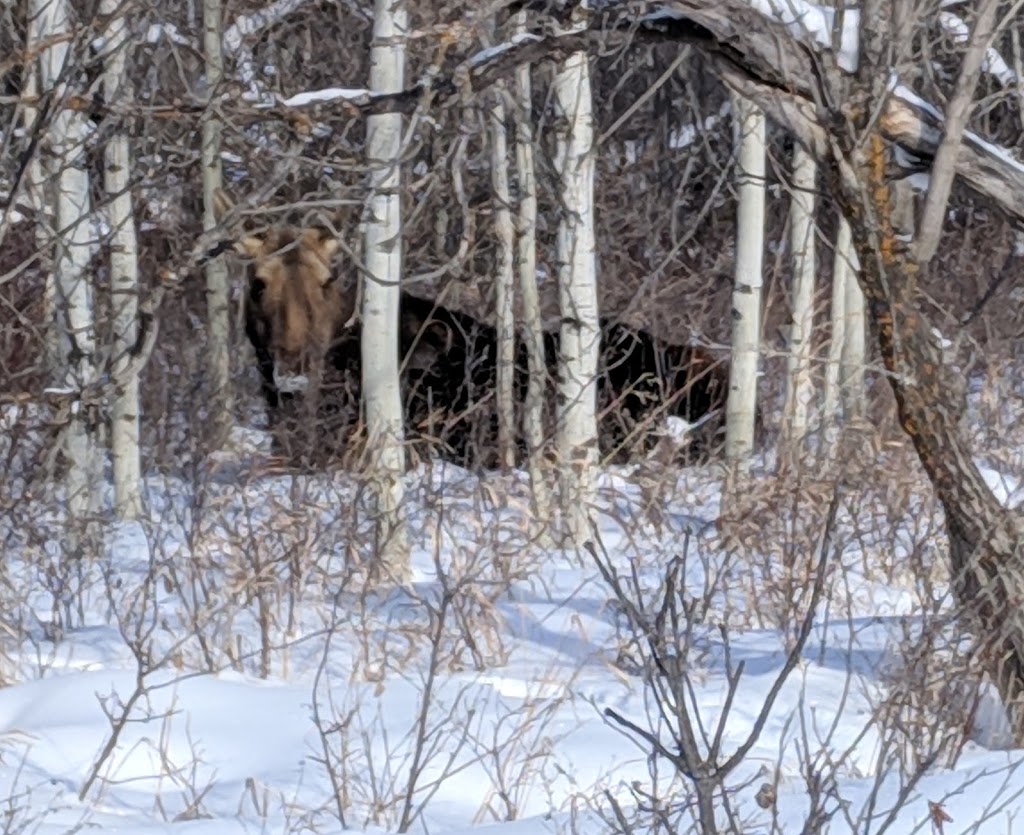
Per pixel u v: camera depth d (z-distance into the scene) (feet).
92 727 24.77
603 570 17.75
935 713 23.71
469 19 27.48
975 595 26.23
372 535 34.58
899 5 25.52
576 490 38.73
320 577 32.35
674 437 43.62
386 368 35.70
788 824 19.77
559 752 24.27
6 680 27.55
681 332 57.11
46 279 37.29
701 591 34.06
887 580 34.04
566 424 39.42
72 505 37.14
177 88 37.73
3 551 31.78
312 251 45.42
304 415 43.16
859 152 25.80
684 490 44.52
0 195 27.48
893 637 28.12
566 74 39.50
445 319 49.26
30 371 34.76
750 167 47.91
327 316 45.73
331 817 21.86
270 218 43.34
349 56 58.75
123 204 41.19
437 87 27.71
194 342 51.70
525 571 32.17
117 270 41.47
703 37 26.55
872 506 35.35
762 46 25.67
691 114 69.72
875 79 25.64
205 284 55.57
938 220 25.88
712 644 28.91
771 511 34.78
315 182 41.19
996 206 26.55
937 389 26.23
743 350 40.98
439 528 30.25
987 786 20.68
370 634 29.32
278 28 51.80
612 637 30.42
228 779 23.47
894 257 26.07
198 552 32.37
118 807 22.15
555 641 30.91
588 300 39.68
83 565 35.12
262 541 31.30
